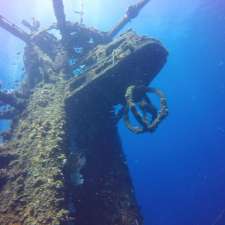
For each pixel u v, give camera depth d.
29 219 3.81
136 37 6.26
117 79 6.00
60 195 4.04
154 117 5.87
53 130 5.07
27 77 8.49
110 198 5.77
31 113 6.14
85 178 5.73
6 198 4.38
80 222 5.22
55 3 6.97
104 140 6.54
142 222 6.03
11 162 5.03
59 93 6.27
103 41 8.62
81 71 7.14
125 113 5.93
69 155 5.00
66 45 7.72
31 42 8.66
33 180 4.32
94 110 6.46
